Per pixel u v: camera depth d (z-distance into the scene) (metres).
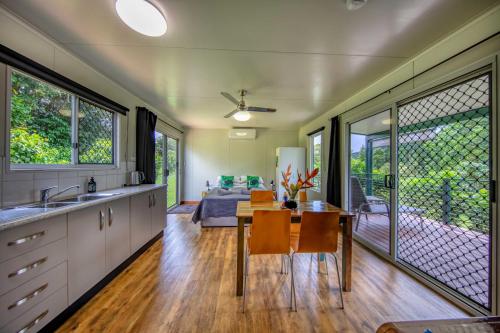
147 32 1.72
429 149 2.85
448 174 2.67
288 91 3.36
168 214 5.20
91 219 1.86
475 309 1.71
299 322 1.63
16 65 1.65
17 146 1.78
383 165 3.36
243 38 1.97
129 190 2.79
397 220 2.62
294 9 1.59
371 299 1.92
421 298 1.94
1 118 1.62
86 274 1.80
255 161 6.91
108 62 2.44
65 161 2.29
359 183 3.80
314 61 2.39
